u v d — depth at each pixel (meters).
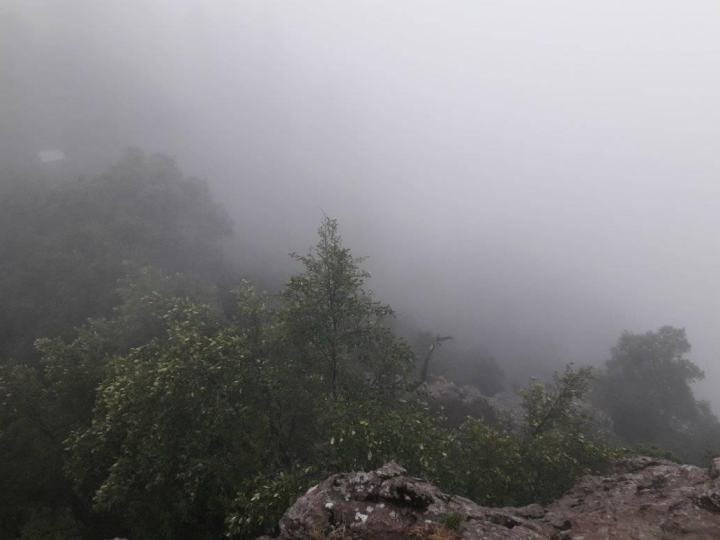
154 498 17.19
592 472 17.52
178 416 17.27
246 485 15.81
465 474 16.38
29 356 37.94
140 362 18.80
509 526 10.23
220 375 17.56
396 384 21.55
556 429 19.72
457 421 42.97
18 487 21.14
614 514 11.16
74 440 18.94
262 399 19.11
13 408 20.81
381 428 15.66
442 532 9.21
